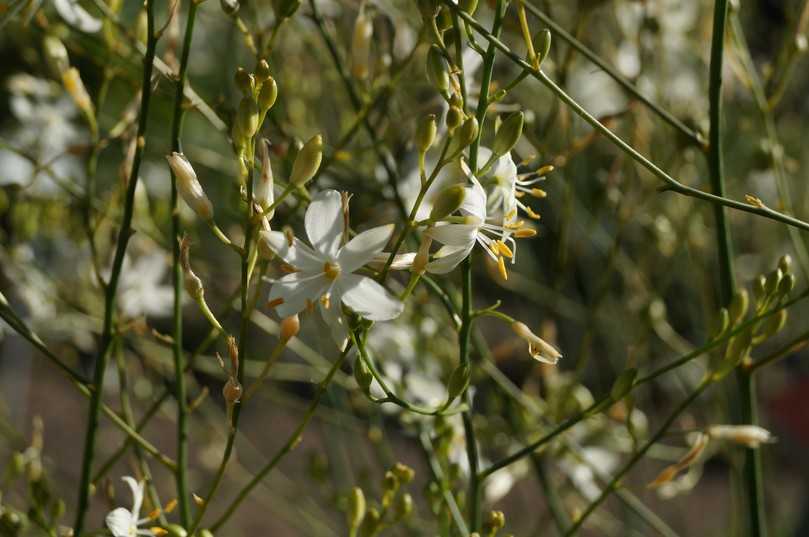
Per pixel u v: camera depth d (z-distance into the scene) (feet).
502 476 1.73
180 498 1.45
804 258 1.66
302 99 2.05
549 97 2.15
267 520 4.13
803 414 2.62
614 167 1.77
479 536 1.41
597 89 2.14
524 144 1.88
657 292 1.90
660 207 2.14
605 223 2.46
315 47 1.90
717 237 1.49
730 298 1.49
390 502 1.45
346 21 1.87
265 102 1.29
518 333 1.36
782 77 1.63
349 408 2.02
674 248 1.92
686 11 1.97
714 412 2.41
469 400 1.47
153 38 1.38
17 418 3.13
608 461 1.82
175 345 1.45
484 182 1.39
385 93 1.58
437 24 1.41
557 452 1.75
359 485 1.84
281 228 1.64
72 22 1.58
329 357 2.03
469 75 1.58
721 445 1.88
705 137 1.69
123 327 1.48
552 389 1.80
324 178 1.73
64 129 1.94
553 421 1.77
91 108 1.57
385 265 1.30
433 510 1.56
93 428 1.43
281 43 2.05
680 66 2.09
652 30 1.79
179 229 1.44
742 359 1.45
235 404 1.32
